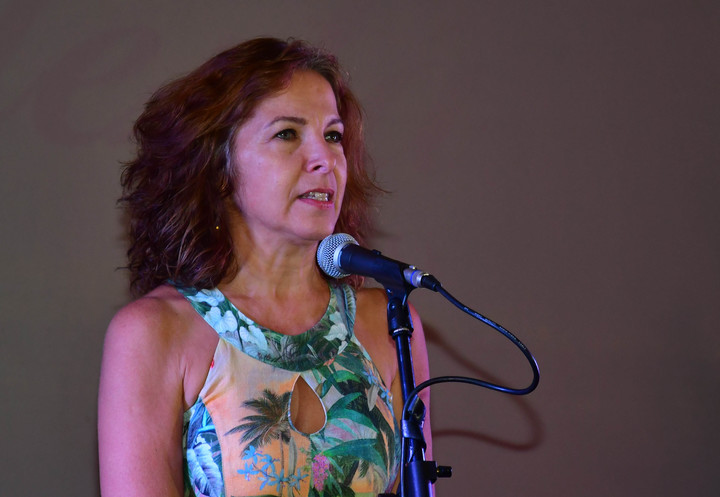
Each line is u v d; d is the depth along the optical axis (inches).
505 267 281.6
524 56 293.1
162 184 180.2
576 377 284.8
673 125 307.6
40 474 222.8
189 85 180.2
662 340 295.7
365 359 180.9
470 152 282.2
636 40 307.1
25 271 227.1
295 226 169.5
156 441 157.6
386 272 148.3
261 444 161.8
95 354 231.6
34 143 231.3
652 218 301.0
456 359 272.5
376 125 270.5
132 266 186.2
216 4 254.5
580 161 295.4
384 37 276.1
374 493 170.1
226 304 172.6
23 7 234.2
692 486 291.4
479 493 269.4
